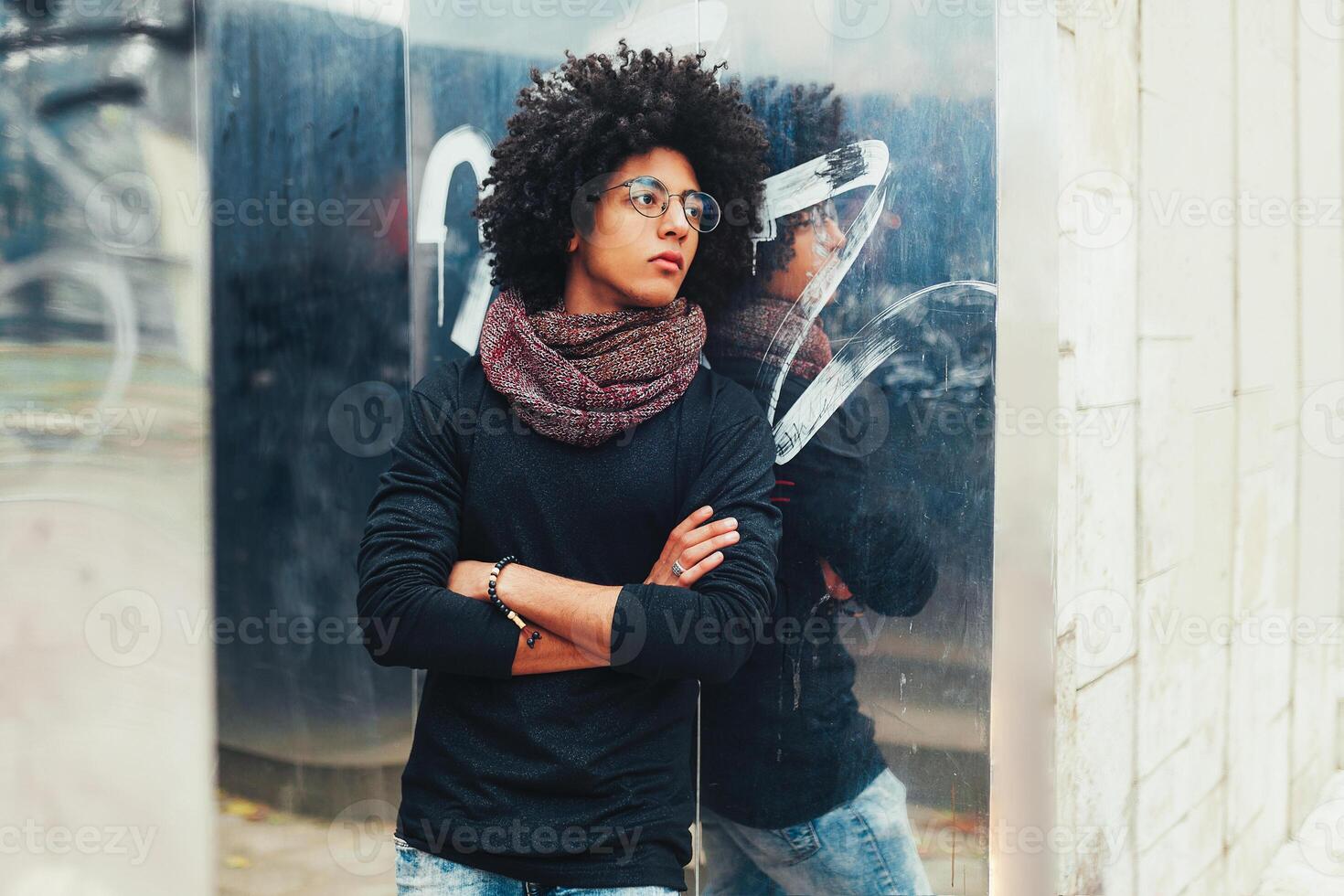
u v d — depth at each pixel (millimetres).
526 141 1758
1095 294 1872
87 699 2252
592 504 1602
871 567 1878
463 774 1535
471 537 1644
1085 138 1825
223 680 2223
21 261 2199
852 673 1901
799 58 1871
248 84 2150
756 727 1964
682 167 1742
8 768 2268
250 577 2209
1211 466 2428
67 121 2178
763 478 1647
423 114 2100
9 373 2211
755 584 1533
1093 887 1896
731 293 1925
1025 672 1779
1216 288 2438
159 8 2156
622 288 1674
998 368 1768
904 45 1801
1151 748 2137
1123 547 2006
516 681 1536
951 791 1843
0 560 2242
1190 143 2281
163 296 2189
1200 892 2404
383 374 2150
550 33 2027
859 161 1842
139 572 2225
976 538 1797
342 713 2201
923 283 1812
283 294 2172
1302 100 3004
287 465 2195
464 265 2100
